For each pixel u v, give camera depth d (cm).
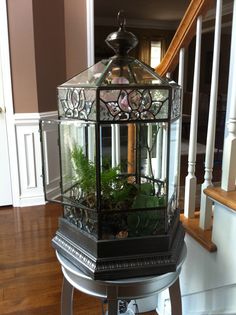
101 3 581
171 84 86
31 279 188
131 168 90
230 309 107
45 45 300
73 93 83
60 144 93
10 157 299
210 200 123
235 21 105
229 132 107
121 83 79
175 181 101
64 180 94
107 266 83
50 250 221
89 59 330
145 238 85
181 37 129
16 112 293
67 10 317
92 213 86
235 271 105
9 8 274
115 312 86
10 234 246
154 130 86
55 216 281
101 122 77
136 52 773
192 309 132
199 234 122
